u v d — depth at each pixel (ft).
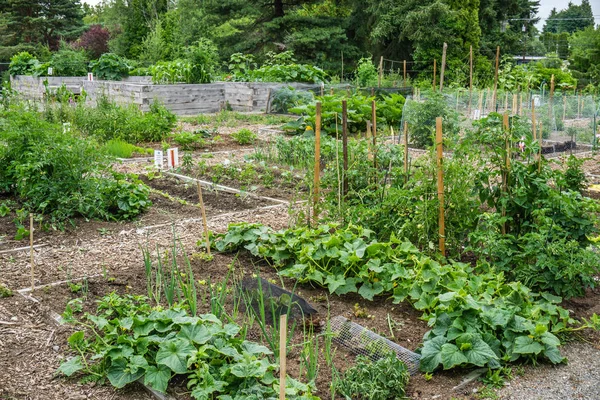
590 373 13.34
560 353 14.10
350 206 20.90
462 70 93.56
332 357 13.69
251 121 58.65
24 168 24.14
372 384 12.17
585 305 16.84
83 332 13.25
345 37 109.50
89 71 86.17
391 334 14.87
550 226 16.79
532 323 14.21
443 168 18.47
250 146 44.16
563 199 17.38
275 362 13.29
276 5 114.42
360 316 15.85
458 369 13.38
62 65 82.33
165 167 35.06
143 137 45.34
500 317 13.82
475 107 53.42
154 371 12.23
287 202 27.09
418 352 13.92
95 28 137.59
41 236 21.93
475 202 18.89
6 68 127.24
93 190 24.38
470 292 15.08
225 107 68.74
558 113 54.39
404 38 105.09
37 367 13.12
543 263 16.31
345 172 21.44
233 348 12.59
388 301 16.83
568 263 16.14
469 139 19.04
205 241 20.20
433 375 13.17
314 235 18.89
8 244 21.06
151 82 72.43
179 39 110.83
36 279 17.76
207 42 71.61
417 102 43.86
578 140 48.34
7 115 29.40
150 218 24.58
